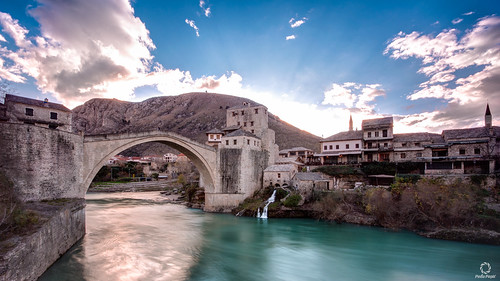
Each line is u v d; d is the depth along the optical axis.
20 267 15.20
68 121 47.44
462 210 34.41
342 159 62.31
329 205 45.09
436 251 29.23
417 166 51.47
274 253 29.08
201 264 25.38
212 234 36.62
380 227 39.94
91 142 33.91
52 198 28.11
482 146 48.09
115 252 27.20
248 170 55.75
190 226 41.00
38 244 18.12
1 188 21.33
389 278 22.64
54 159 28.55
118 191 101.12
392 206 39.84
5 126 24.66
